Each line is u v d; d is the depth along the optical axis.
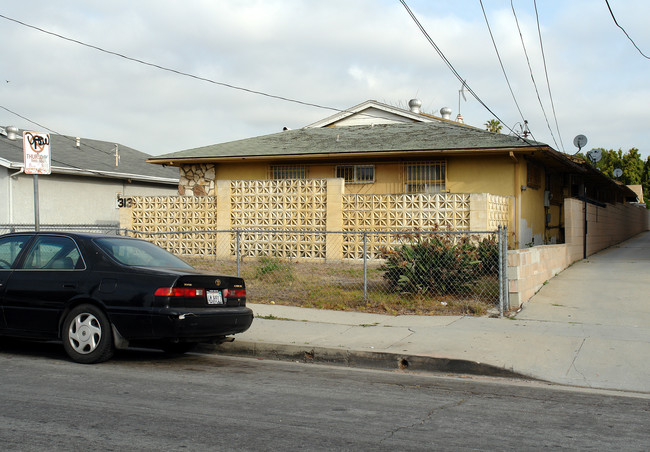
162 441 4.71
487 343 8.44
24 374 6.96
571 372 7.25
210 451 4.51
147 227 19.17
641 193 50.12
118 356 8.25
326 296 11.98
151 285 7.27
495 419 5.52
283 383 6.84
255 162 21.11
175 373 7.22
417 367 7.74
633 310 10.88
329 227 16.92
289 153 19.98
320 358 8.19
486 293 11.84
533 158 19.78
